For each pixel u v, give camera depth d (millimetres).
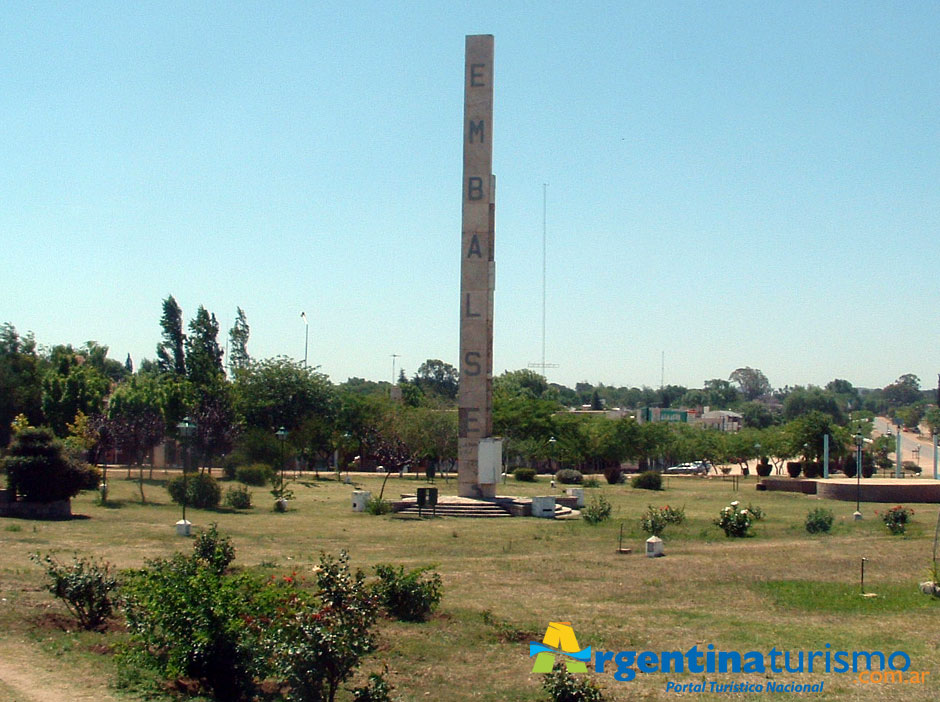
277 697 14977
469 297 50906
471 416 50375
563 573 27469
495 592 24422
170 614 14820
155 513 39688
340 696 14945
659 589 25031
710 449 96688
